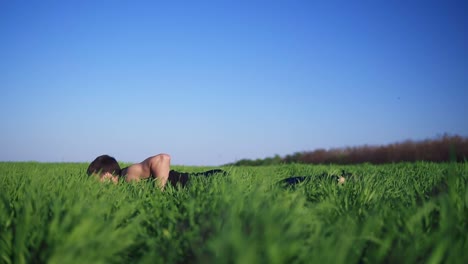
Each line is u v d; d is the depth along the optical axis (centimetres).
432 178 741
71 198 388
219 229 282
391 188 624
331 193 512
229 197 370
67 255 243
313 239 266
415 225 312
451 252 235
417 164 1513
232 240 216
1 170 765
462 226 312
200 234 303
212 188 461
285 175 1086
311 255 233
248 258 195
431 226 333
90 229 282
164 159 690
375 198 484
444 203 310
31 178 532
